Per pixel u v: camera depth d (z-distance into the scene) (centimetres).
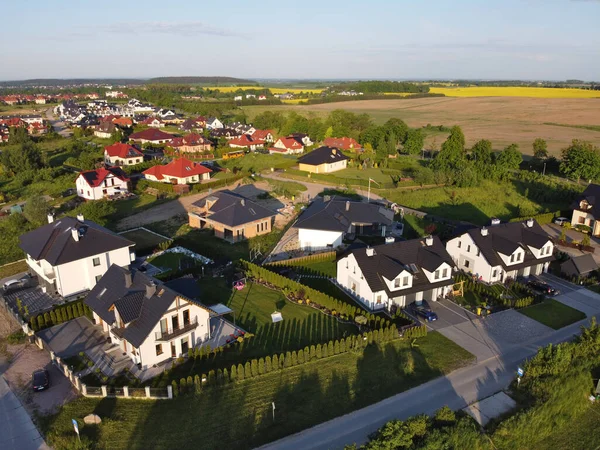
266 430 3194
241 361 4012
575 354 3859
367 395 3569
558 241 6844
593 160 9988
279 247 6812
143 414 3350
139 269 5844
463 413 3344
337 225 6675
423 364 3972
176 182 10006
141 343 3728
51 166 12025
